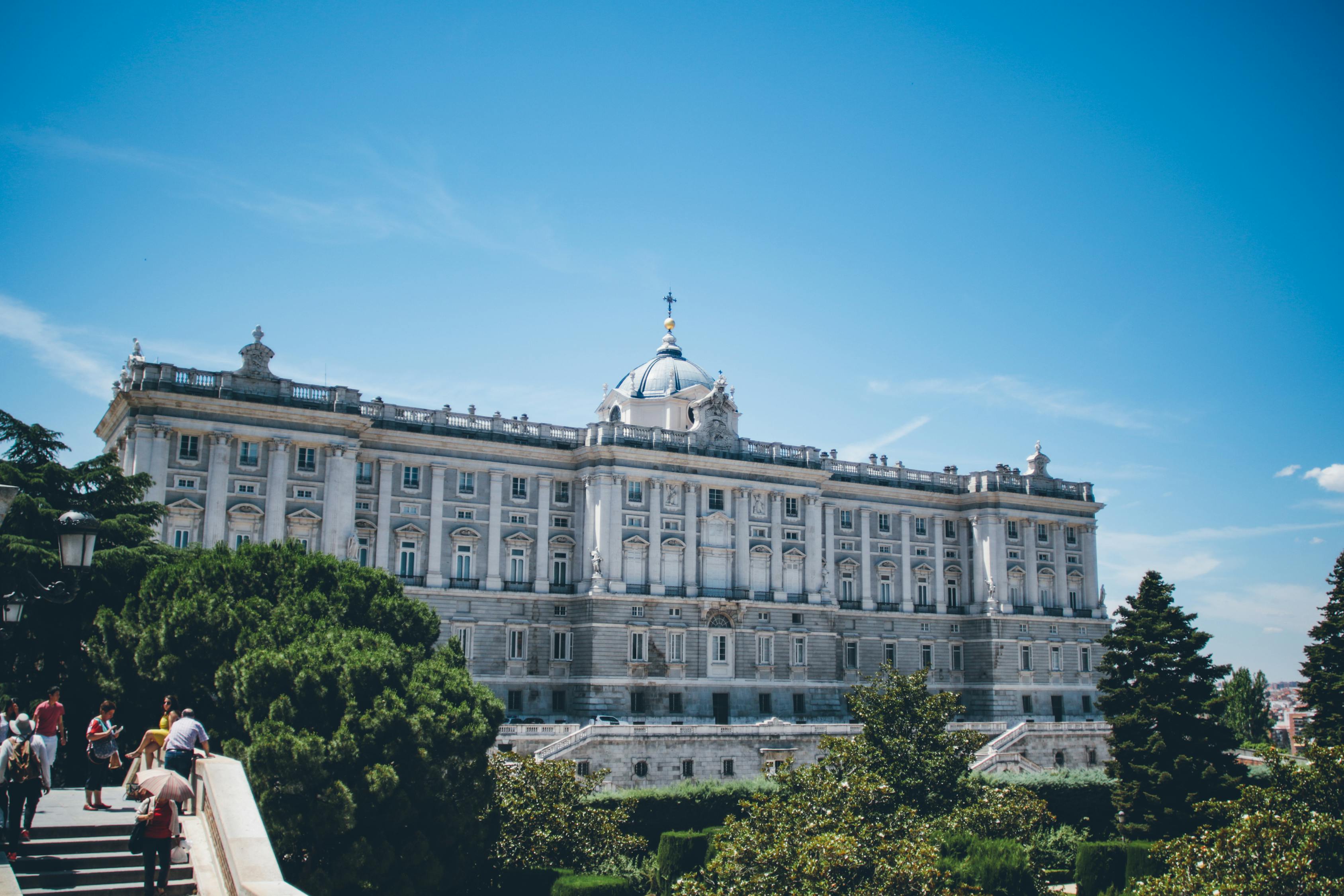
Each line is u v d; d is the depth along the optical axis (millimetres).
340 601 60125
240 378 96312
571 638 110438
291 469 97938
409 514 105625
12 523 61062
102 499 68938
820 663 119812
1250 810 48375
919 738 71062
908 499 133750
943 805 69438
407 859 49656
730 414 119562
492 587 107688
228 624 55688
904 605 130875
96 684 59562
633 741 89312
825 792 57594
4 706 58375
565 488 114000
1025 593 135000
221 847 30438
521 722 102625
